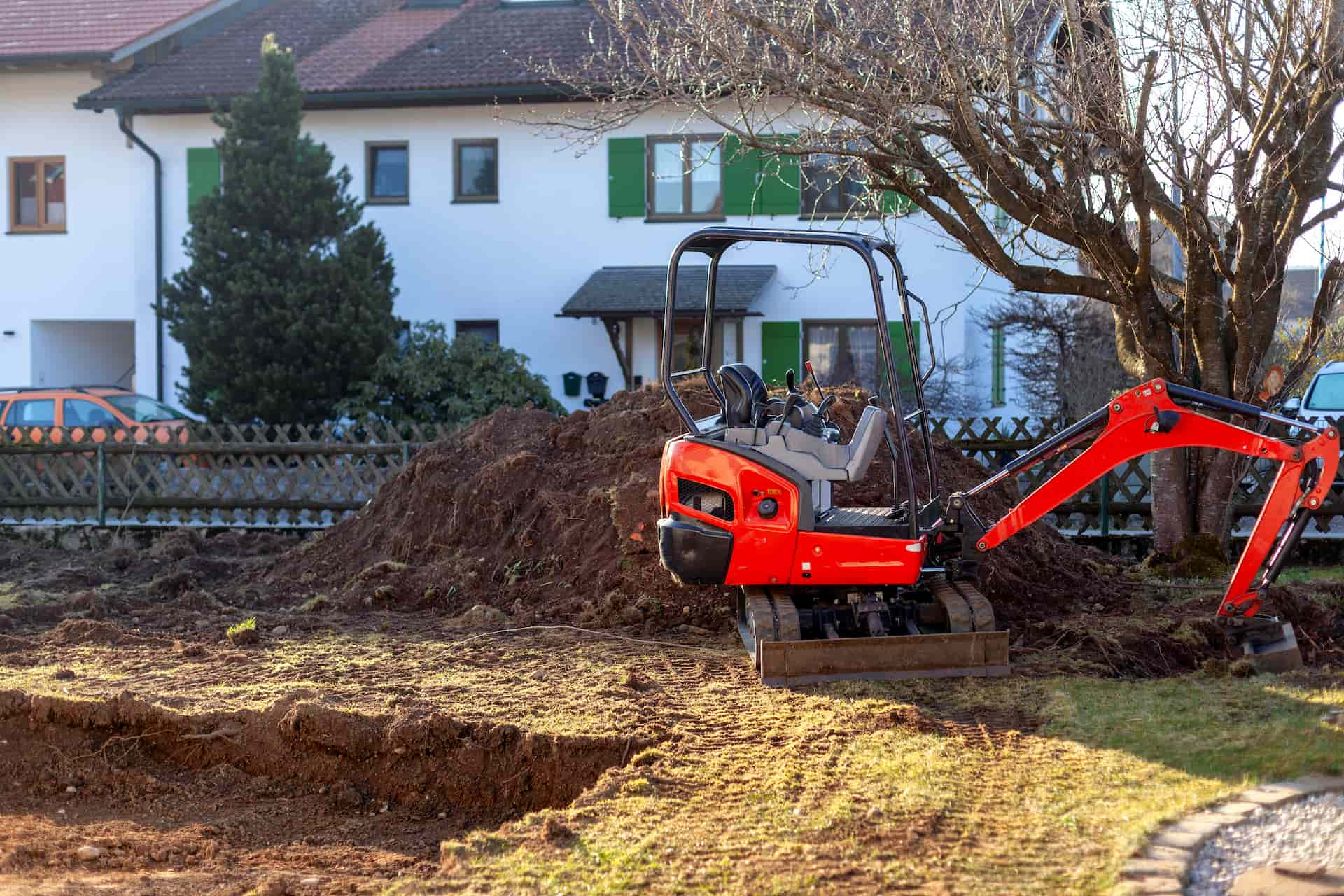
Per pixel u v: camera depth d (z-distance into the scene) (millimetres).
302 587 10062
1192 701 6043
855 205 10750
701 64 9172
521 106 16391
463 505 9953
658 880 4160
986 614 6754
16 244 24031
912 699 6273
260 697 6547
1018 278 9273
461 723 6039
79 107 22609
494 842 4633
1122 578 9578
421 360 19797
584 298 20984
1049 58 9109
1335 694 6035
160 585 9977
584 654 7574
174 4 24984
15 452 13953
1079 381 19188
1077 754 5270
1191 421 6832
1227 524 9852
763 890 4035
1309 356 9562
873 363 21375
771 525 6773
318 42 24516
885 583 6762
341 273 19531
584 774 5738
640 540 8727
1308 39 8234
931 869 4125
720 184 21812
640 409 10250
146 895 4578
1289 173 8531
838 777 5098
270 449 13617
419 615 9016
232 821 5707
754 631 6758
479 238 22562
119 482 13773
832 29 8242
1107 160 8844
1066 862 4117
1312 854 4051
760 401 7031
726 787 5074
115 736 6324
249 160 19672
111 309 23781
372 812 5879
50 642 7961
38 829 5457
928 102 8492
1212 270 9266
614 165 22000
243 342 19156
